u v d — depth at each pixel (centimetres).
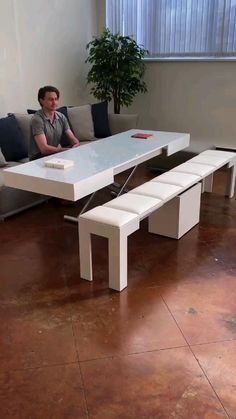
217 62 532
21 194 361
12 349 200
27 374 184
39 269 273
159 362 191
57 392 174
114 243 237
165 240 313
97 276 264
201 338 207
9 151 395
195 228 333
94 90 575
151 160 469
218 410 165
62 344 203
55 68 537
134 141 370
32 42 492
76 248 302
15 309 231
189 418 162
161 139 376
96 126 492
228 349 199
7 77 465
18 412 165
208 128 570
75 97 586
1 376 183
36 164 295
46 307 233
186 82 565
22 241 313
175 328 214
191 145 464
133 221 242
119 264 240
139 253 293
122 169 297
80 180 255
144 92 598
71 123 471
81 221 245
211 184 411
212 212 366
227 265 276
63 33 539
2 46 450
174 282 256
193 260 283
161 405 168
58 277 263
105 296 243
